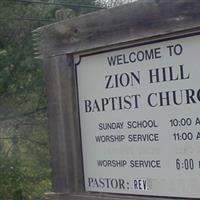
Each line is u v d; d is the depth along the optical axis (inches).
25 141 627.8
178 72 166.7
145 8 173.2
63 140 202.2
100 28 186.2
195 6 161.2
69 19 198.4
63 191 202.5
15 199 564.4
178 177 167.0
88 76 192.9
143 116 175.9
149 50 173.9
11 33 649.6
